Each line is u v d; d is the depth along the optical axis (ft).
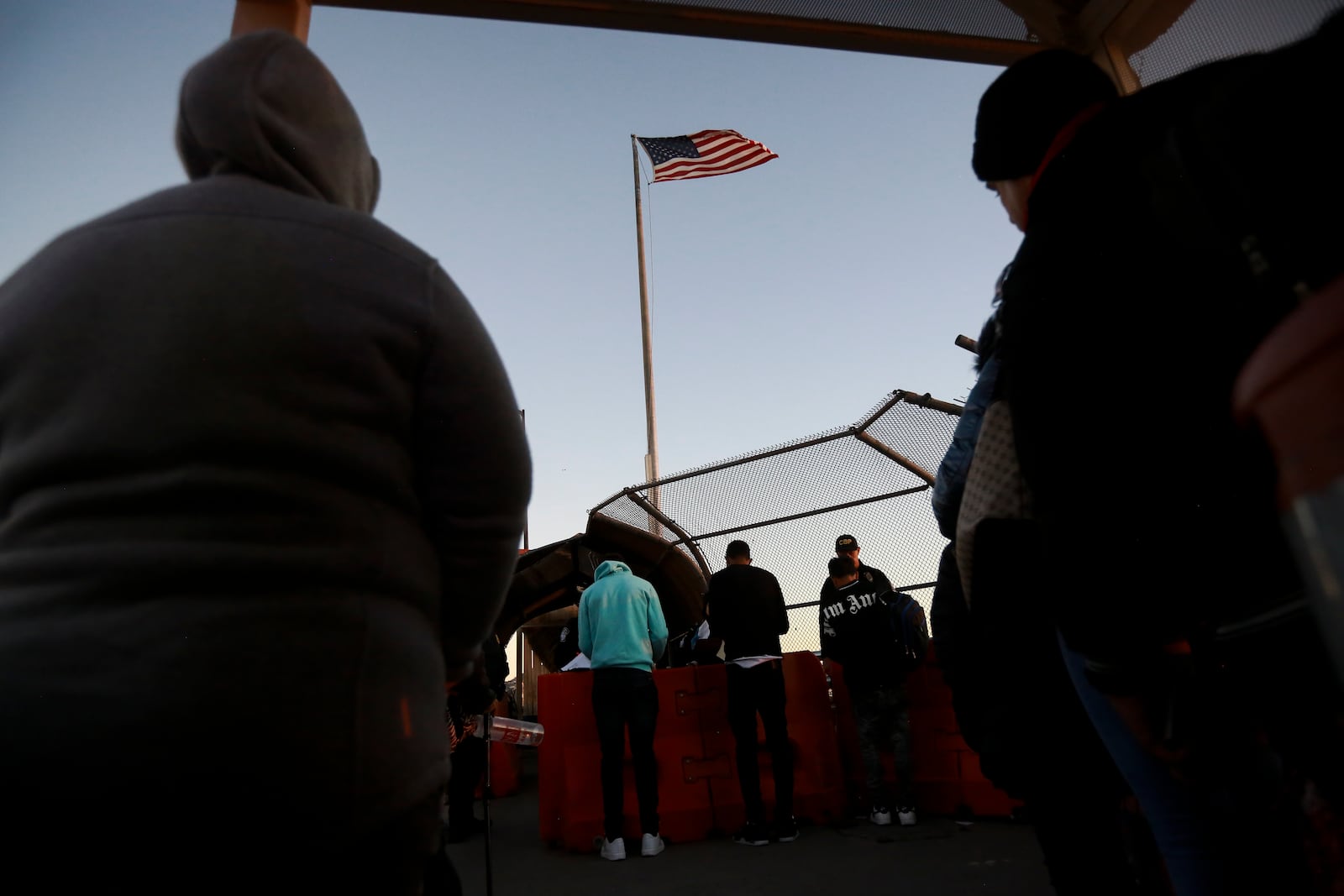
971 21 7.49
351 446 3.29
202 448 3.06
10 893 2.67
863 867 13.94
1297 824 3.40
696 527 26.40
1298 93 1.90
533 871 15.87
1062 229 3.61
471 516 3.67
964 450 6.00
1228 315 2.96
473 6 6.85
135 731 2.68
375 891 3.15
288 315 3.31
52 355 3.24
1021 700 5.56
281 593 2.99
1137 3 6.72
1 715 2.69
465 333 3.75
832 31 7.51
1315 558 1.01
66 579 2.89
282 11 6.45
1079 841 5.53
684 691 18.97
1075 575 3.45
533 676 55.31
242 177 3.77
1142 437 3.24
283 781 2.81
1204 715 3.60
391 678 3.20
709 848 16.88
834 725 19.86
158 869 2.68
